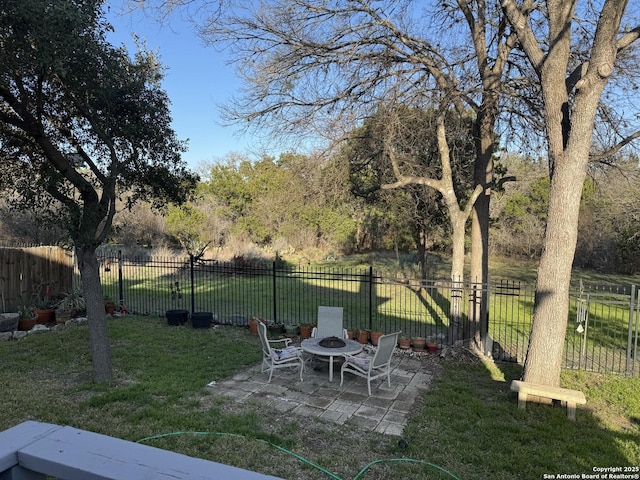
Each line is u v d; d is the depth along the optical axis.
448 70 9.28
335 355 6.58
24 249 10.43
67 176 5.96
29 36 4.55
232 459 4.21
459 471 4.15
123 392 5.80
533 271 21.67
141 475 1.13
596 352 8.69
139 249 24.17
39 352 7.79
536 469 4.20
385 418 5.34
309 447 4.55
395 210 14.93
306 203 11.54
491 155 9.27
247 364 7.38
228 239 25.58
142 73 6.96
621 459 4.41
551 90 5.73
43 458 1.19
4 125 6.16
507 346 9.18
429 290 16.38
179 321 10.11
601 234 21.95
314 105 10.27
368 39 9.30
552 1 5.65
